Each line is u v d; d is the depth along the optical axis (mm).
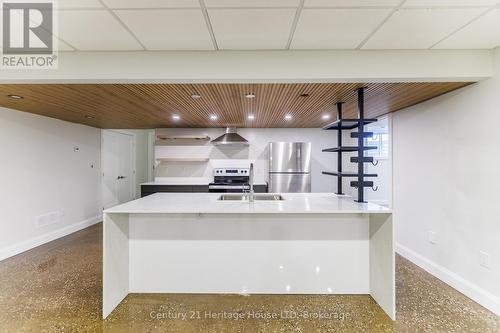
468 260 2635
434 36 2082
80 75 2305
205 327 2164
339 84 2631
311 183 6078
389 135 4125
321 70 2324
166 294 2721
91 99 3240
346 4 1646
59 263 3500
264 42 2178
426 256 3270
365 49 2314
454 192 2818
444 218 2967
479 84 2490
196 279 2762
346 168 6176
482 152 2469
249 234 2754
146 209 2373
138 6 1648
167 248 2756
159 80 2367
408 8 1691
